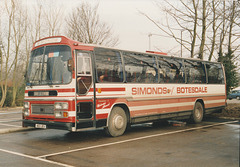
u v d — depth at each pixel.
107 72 9.91
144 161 6.51
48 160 6.71
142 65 11.41
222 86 16.16
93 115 9.23
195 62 14.43
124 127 10.36
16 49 29.06
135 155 7.11
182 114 13.20
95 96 9.35
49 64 9.36
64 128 8.66
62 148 8.13
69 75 8.79
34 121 9.48
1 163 6.44
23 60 30.58
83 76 9.06
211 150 7.54
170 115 12.52
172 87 12.70
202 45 17.81
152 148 7.93
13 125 13.53
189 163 6.27
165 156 6.95
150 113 11.49
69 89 8.71
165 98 12.26
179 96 13.05
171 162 6.38
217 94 15.69
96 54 9.64
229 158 6.67
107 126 9.73
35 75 9.68
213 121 14.52
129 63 10.85
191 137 9.65
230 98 44.81
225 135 9.95
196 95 14.09
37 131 11.53
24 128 11.61
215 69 15.82
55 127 8.91
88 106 9.13
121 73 10.45
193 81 14.07
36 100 9.50
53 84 9.04
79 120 8.79
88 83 9.19
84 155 7.21
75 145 8.57
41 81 9.42
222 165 6.07
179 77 13.25
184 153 7.23
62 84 8.85
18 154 7.38
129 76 10.76
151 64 11.86
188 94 13.59
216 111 15.66
